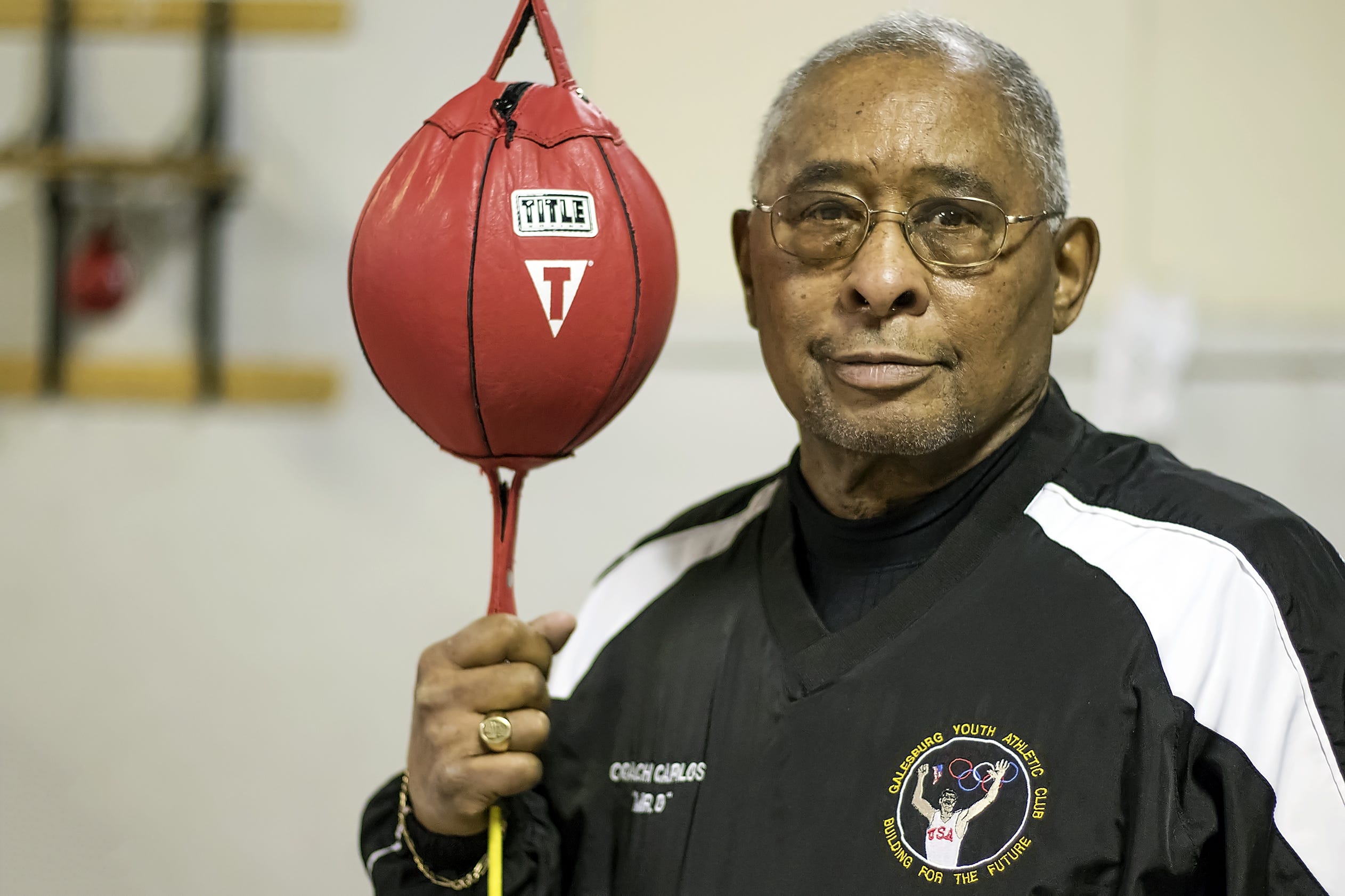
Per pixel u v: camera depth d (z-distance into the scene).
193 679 2.60
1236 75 2.39
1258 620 0.95
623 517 2.53
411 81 2.60
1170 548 1.00
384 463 2.61
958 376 1.02
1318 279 2.37
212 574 2.62
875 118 1.02
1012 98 1.05
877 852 0.96
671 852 1.06
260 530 2.61
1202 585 0.97
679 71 2.50
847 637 1.05
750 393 2.50
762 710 1.07
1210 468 2.38
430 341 0.99
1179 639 0.95
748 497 1.26
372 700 2.57
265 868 2.56
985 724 0.97
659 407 2.52
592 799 1.12
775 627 1.10
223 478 2.62
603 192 1.01
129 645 2.62
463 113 1.04
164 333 2.66
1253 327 2.38
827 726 1.02
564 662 1.22
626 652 1.18
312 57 2.62
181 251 2.66
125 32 2.65
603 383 1.02
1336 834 0.90
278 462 2.62
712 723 1.09
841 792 1.00
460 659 1.04
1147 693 0.93
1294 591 0.96
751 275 1.22
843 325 1.02
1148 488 1.06
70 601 2.63
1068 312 1.15
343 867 2.55
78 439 2.66
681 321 2.51
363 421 2.61
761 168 1.11
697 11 2.50
